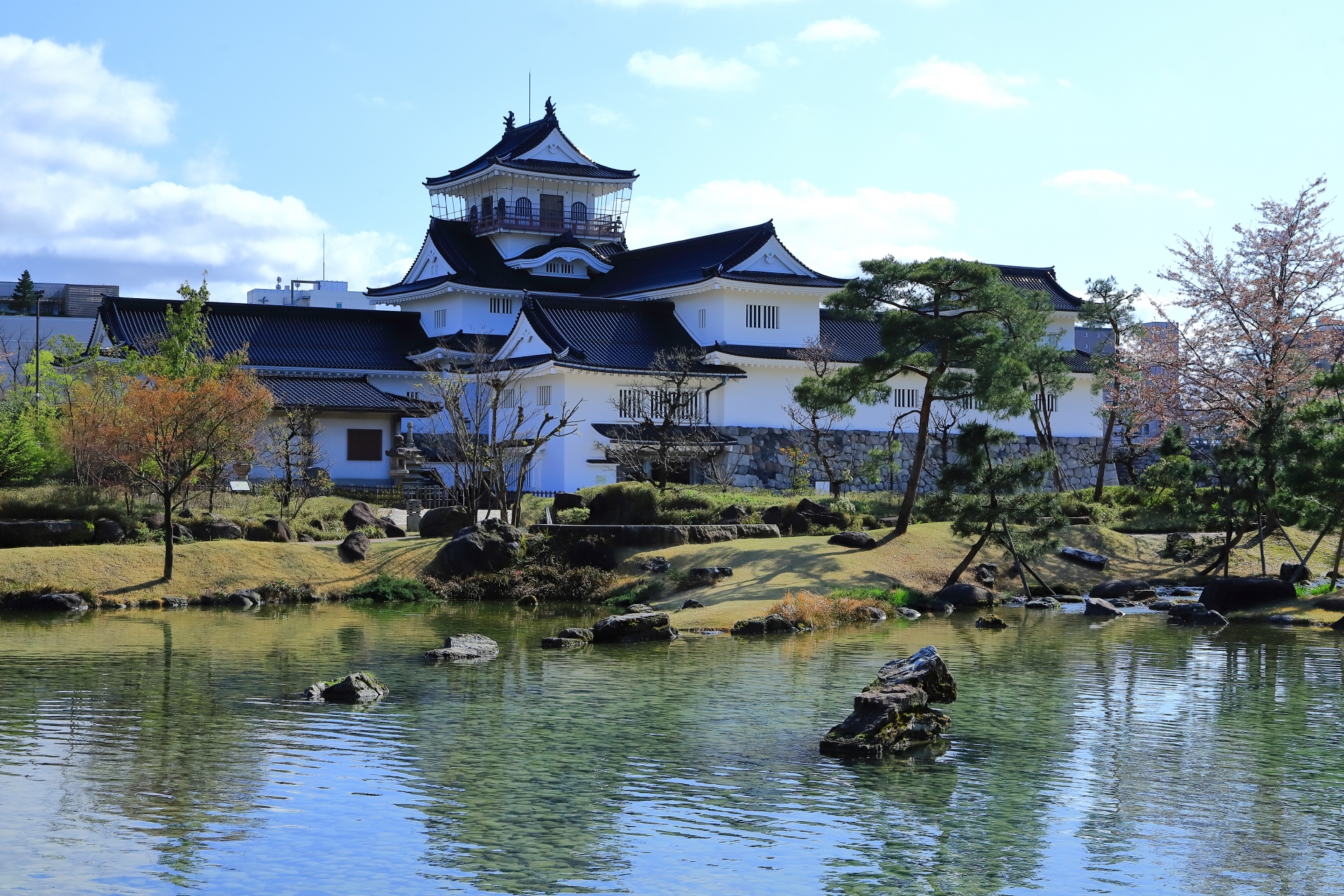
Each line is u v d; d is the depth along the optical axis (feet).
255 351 227.20
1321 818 54.29
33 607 118.01
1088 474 254.88
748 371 224.53
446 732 68.64
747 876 46.75
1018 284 265.75
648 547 144.56
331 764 61.21
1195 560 157.28
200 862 47.24
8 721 69.36
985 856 49.21
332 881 45.55
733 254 232.53
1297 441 133.80
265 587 130.21
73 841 49.16
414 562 142.61
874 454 164.25
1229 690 82.69
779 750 65.10
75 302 369.09
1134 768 62.08
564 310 223.10
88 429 139.23
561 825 52.24
